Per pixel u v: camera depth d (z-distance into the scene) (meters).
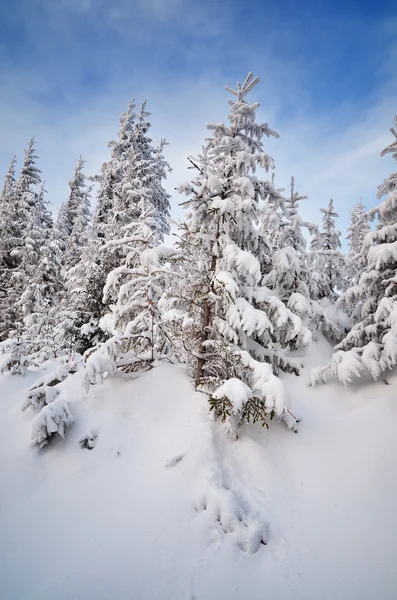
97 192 25.94
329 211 17.28
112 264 16.47
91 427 7.43
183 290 9.17
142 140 24.52
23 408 8.18
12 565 4.68
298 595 4.49
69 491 6.12
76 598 4.20
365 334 10.73
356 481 6.79
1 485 6.25
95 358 7.99
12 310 24.03
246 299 9.95
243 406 7.23
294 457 7.53
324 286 15.21
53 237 26.31
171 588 4.41
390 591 4.52
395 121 11.59
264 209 13.73
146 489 6.15
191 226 9.30
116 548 4.98
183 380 9.16
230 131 10.34
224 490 6.00
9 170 34.16
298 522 5.86
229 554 5.01
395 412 8.25
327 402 9.47
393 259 10.26
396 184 11.69
